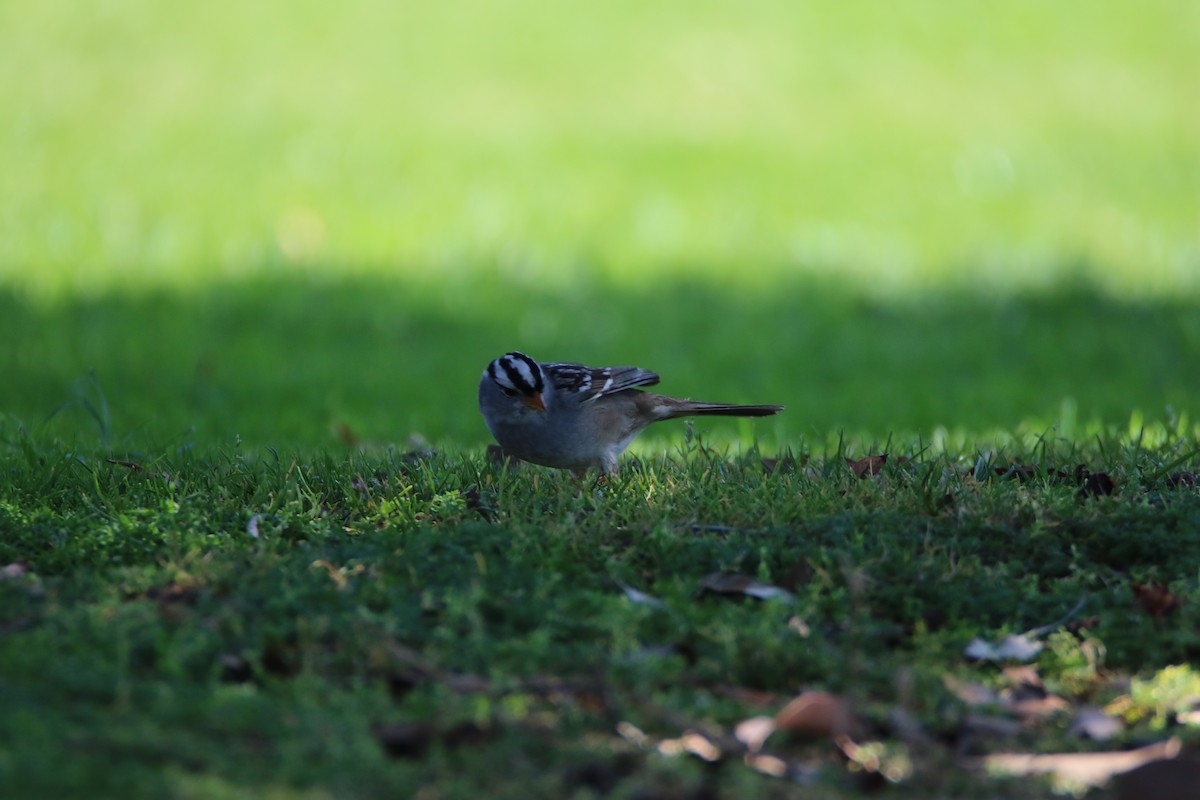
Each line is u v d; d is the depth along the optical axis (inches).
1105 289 782.5
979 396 585.3
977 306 759.7
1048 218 893.2
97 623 210.1
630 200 902.4
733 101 1079.6
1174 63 1169.4
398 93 1071.0
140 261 793.6
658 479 303.7
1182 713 200.7
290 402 563.8
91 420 512.7
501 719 186.1
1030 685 210.8
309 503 291.3
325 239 831.7
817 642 216.4
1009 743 192.7
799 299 764.6
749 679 208.2
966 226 878.4
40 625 213.0
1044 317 746.8
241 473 314.7
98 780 164.6
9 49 1112.2
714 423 547.8
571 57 1154.7
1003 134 1035.9
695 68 1136.2
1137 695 204.7
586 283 781.9
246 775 169.9
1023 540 258.8
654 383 351.9
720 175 949.8
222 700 188.1
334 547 257.9
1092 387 612.7
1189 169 975.6
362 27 1198.9
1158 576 244.4
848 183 945.5
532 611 222.8
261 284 762.2
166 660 199.5
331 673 204.1
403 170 934.4
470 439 475.2
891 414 553.6
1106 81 1133.1
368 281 773.3
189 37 1156.5
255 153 958.4
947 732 195.3
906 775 180.2
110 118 1011.3
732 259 821.9
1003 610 233.0
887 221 885.8
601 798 171.3
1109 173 973.8
